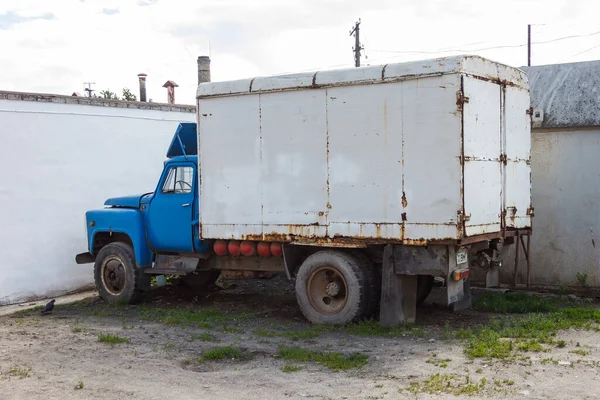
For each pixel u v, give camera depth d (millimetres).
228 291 11398
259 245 9016
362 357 6590
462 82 7293
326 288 8422
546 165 10625
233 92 8914
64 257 12391
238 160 8953
